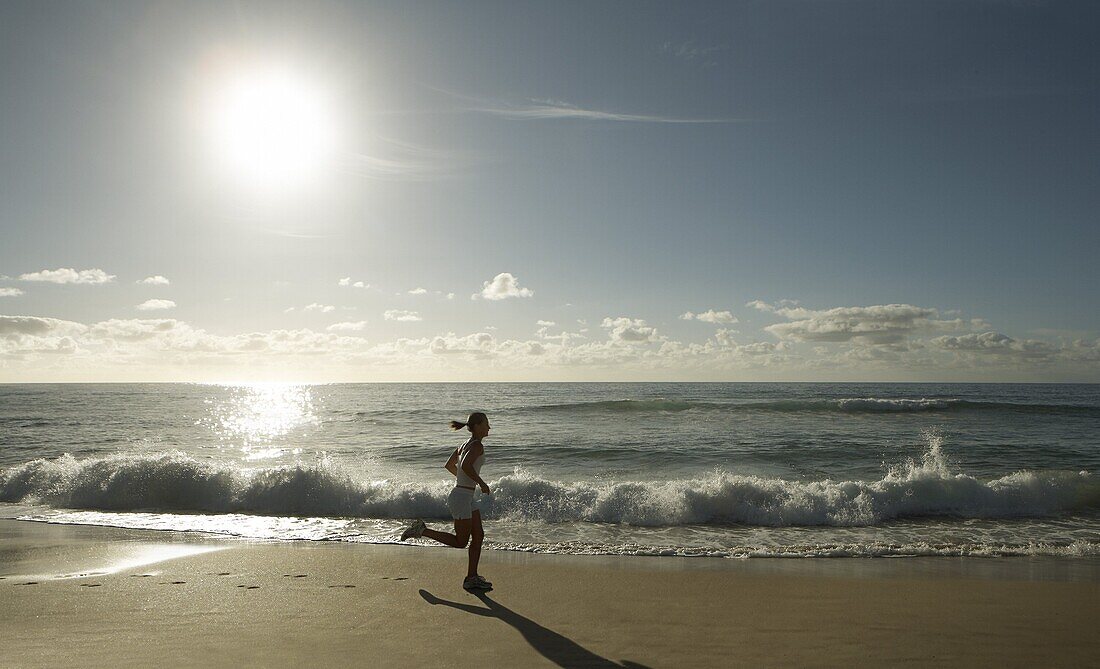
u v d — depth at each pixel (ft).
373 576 22.91
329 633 16.48
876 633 16.79
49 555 26.43
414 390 303.48
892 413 105.29
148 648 15.23
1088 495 38.14
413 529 21.34
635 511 36.11
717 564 25.96
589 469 55.06
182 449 72.28
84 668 13.85
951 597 20.49
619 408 118.32
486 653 15.02
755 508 35.99
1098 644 15.99
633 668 14.08
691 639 16.22
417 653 14.98
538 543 30.37
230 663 14.23
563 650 15.26
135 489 41.57
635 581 22.54
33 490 43.65
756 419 97.71
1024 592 21.17
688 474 52.26
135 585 21.34
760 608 19.19
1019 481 39.22
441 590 21.08
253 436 87.30
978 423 90.27
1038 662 14.70
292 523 35.63
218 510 39.55
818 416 101.55
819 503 36.40
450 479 49.98
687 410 113.91
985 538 31.37
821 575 23.80
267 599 19.75
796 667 14.21
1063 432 79.30
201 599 19.70
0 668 13.84
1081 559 26.91
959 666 14.38
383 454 65.92
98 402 183.42
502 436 79.46
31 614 18.02
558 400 177.88
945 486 37.99
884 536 31.94
